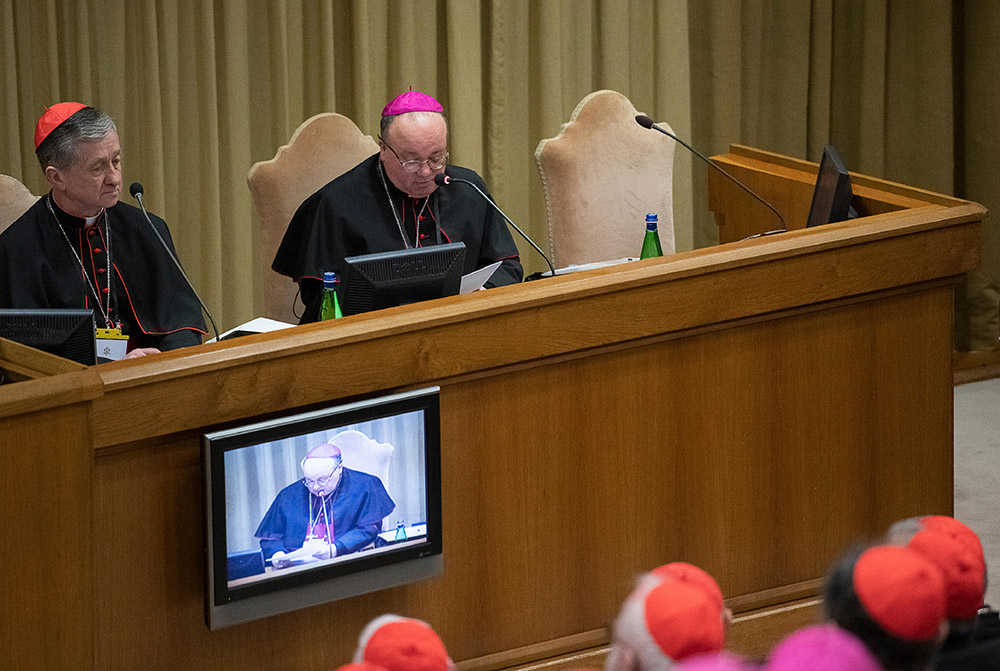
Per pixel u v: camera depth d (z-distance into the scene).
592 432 7.10
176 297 9.16
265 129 13.43
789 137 16.00
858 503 7.97
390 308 6.55
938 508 8.22
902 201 8.48
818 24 15.73
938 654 3.80
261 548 6.12
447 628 6.93
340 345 6.21
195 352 5.99
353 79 13.49
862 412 7.88
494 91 14.16
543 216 14.72
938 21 15.80
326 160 10.88
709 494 7.51
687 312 7.14
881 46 15.95
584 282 6.84
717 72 15.36
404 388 6.46
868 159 16.27
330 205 9.64
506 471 6.90
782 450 7.68
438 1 13.84
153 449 5.99
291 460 6.10
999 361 15.98
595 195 11.67
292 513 6.16
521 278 10.13
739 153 10.84
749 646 7.73
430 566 6.57
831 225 7.71
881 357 7.87
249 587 6.11
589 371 7.02
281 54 13.12
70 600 5.78
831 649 2.67
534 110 14.42
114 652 6.09
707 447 7.45
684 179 15.13
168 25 12.54
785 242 7.38
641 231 11.90
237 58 12.94
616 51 14.62
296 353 6.11
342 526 6.29
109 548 5.98
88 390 5.61
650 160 11.87
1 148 12.10
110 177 8.57
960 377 15.52
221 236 13.29
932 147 16.17
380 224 9.70
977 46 15.88
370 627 3.35
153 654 6.20
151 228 9.13
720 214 10.90
